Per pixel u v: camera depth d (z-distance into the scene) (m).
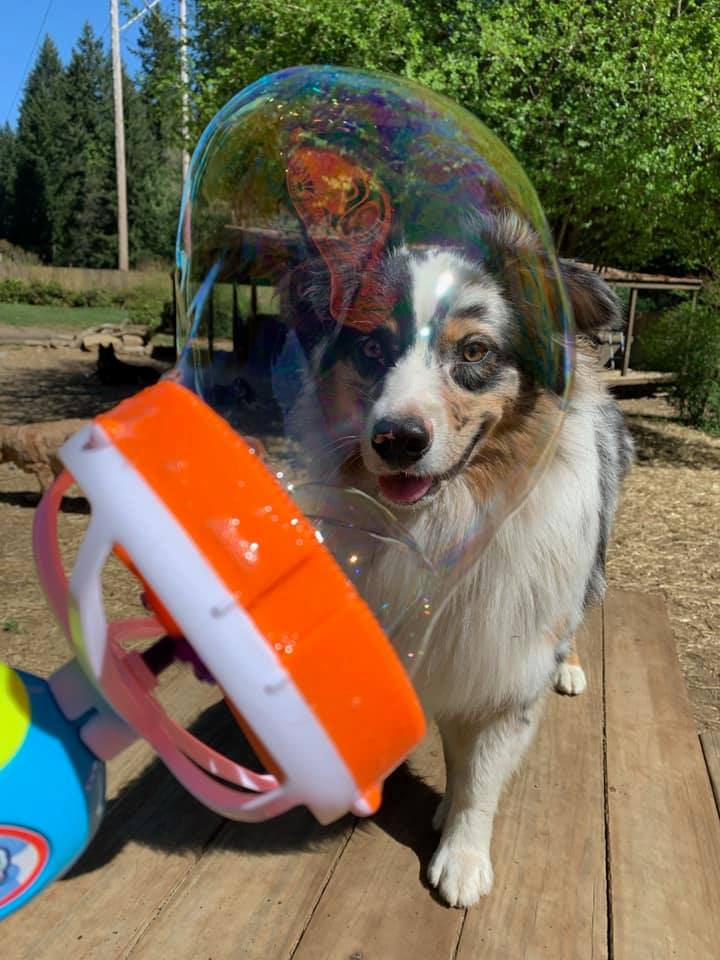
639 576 1.75
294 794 0.31
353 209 0.58
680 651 1.41
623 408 4.03
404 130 0.59
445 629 0.67
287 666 0.30
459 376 0.57
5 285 10.48
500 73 2.15
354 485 0.56
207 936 0.66
